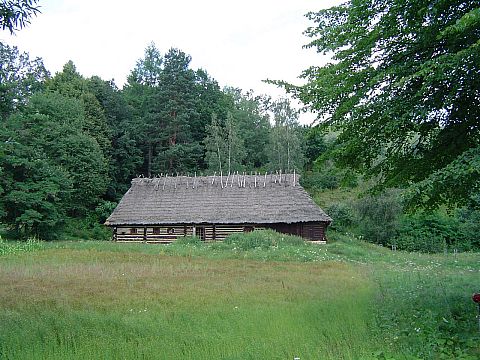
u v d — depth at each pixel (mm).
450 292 9938
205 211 34125
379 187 9977
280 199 34312
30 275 14414
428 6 7500
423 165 9133
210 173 46719
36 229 34469
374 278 13844
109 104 50688
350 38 8508
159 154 48031
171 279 13773
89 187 41500
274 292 11281
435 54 8172
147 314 8695
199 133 54781
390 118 8352
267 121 57344
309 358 5926
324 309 8609
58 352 6355
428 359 5871
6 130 31234
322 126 9617
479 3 7492
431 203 9500
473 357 5809
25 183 33031
